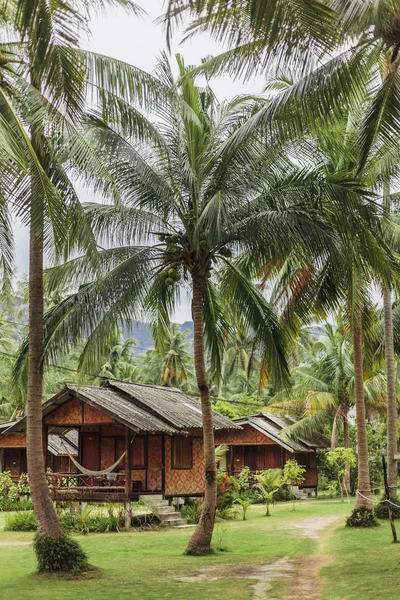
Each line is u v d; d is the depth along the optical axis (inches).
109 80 452.4
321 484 1739.7
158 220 594.9
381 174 718.5
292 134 495.8
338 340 1508.4
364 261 581.3
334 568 525.0
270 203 575.2
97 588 454.3
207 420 624.7
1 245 424.8
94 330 571.5
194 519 927.0
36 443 517.0
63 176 461.1
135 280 585.3
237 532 832.9
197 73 475.8
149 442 1000.2
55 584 466.0
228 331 730.8
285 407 1605.6
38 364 520.1
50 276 610.5
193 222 592.7
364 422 800.3
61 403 966.4
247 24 371.6
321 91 433.1
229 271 661.3
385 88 436.5
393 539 649.6
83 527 814.5
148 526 867.4
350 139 636.7
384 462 675.4
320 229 558.9
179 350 2187.5
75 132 439.5
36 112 422.3
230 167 567.2
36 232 408.2
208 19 369.7
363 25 373.1
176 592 443.2
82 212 458.6
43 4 350.0
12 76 442.6
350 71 427.2
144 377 2174.0
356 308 718.5
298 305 756.6
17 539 777.6
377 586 435.8
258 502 1391.5
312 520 983.0
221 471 1208.2
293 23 354.0
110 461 1028.5
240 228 577.3
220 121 603.5
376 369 1024.9
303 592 443.2
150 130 543.8
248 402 2075.5
